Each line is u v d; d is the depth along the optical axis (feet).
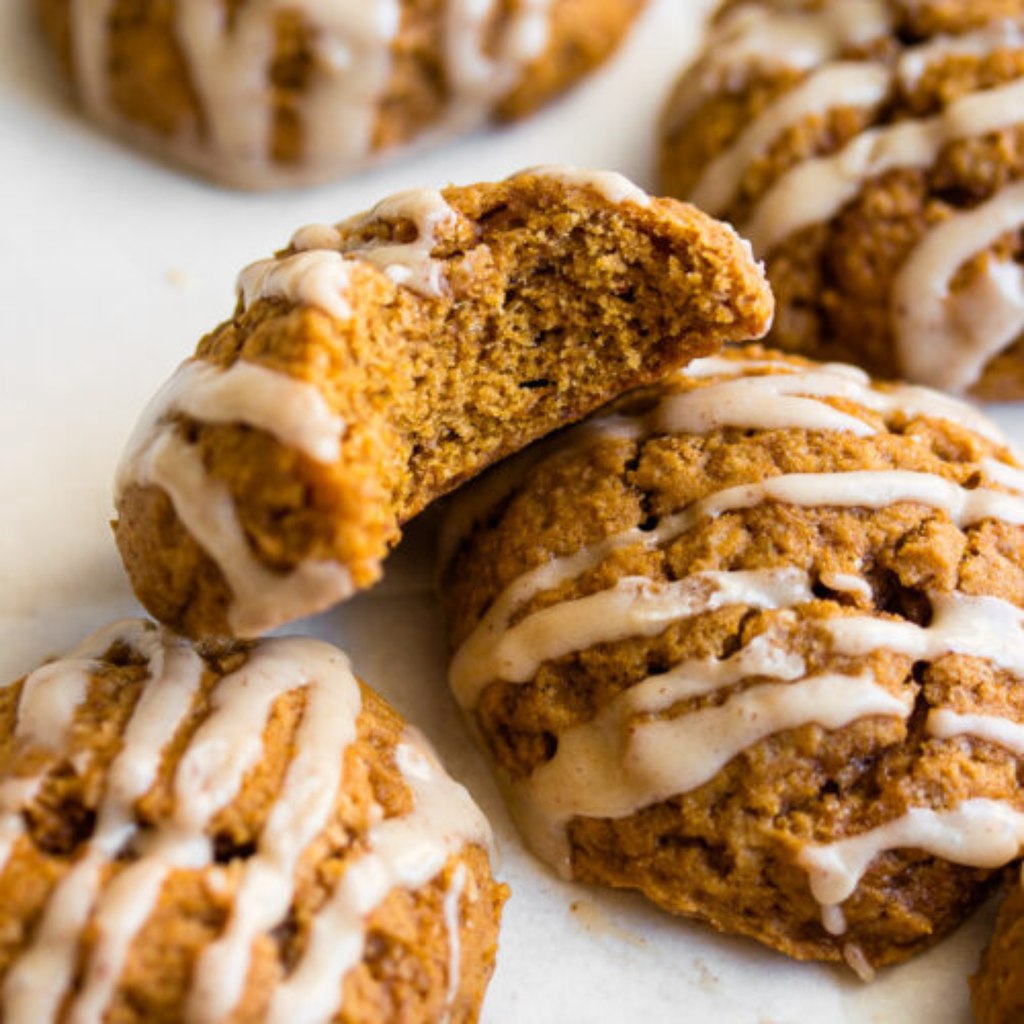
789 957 0.96
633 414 1.01
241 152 1.15
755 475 0.97
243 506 0.89
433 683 1.03
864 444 0.98
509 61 1.16
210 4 1.11
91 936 0.86
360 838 0.91
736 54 1.13
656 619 0.95
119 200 1.15
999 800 0.94
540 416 0.98
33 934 0.86
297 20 1.10
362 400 0.91
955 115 1.08
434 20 1.13
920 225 1.08
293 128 1.14
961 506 0.97
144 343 1.11
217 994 0.85
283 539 0.89
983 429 1.03
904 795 0.93
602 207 0.95
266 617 0.90
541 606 0.97
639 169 1.19
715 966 0.96
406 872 0.90
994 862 0.94
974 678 0.94
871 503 0.96
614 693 0.95
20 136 1.16
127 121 1.16
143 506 0.92
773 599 0.95
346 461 0.89
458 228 0.94
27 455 1.07
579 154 1.20
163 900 0.87
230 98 1.12
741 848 0.93
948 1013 0.95
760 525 0.96
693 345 0.97
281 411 0.88
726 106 1.13
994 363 1.09
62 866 0.88
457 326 0.95
